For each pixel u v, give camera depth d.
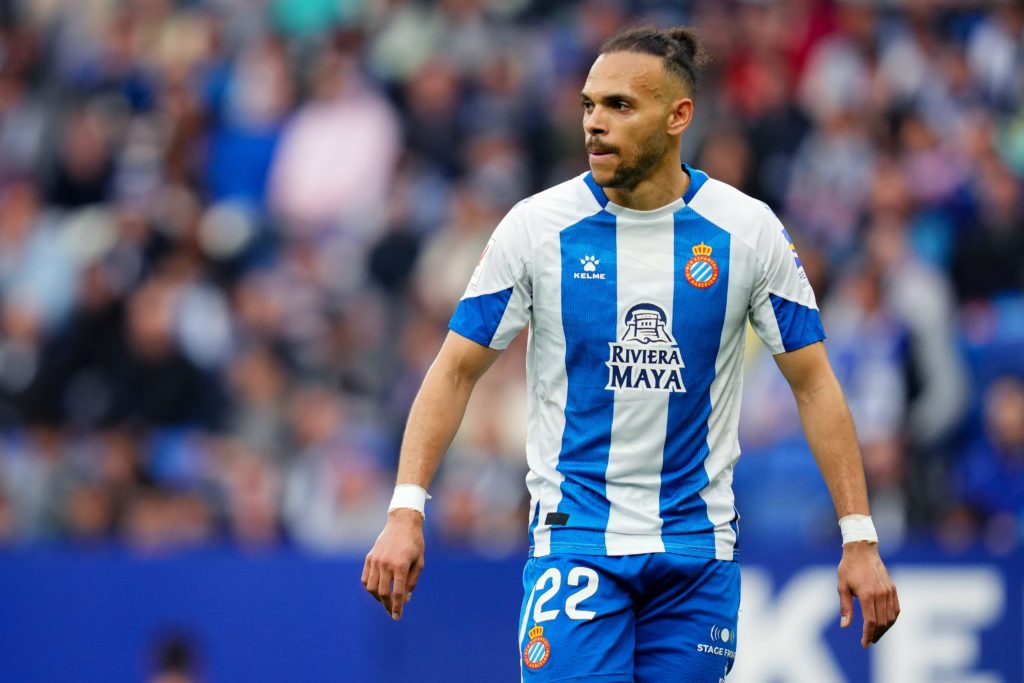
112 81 41.22
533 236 12.92
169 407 31.30
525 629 12.88
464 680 21.77
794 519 27.20
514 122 36.94
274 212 37.47
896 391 28.45
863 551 12.62
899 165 34.62
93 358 32.25
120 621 22.53
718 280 12.78
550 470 13.05
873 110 36.19
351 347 32.16
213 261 34.78
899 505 27.16
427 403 12.84
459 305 13.07
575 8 40.62
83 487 29.03
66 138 39.19
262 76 39.91
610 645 12.62
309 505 28.89
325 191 37.12
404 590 12.23
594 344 12.80
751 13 38.56
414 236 34.78
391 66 39.94
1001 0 38.62
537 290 12.94
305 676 22.06
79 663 22.55
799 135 35.66
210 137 39.28
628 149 12.51
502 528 27.14
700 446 12.91
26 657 22.61
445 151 37.00
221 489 28.69
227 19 42.91
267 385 31.11
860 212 33.53
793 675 21.22
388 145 37.44
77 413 31.92
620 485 12.83
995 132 36.59
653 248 12.82
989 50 38.09
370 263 34.53
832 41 37.88
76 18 43.50
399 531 12.34
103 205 38.31
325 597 22.17
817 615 21.25
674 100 12.69
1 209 38.09
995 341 29.86
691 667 12.76
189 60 41.66
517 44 39.53
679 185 12.95
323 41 40.78
